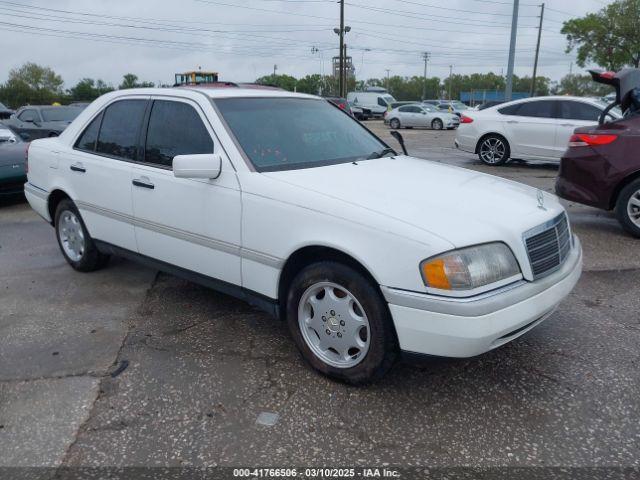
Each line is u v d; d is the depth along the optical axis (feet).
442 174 12.58
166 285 16.31
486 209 10.30
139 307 14.74
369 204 10.09
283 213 10.77
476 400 10.32
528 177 34.71
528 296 9.59
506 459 8.79
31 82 266.77
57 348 12.52
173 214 12.93
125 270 17.63
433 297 9.07
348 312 10.32
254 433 9.48
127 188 14.05
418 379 11.03
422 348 9.37
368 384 10.68
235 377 11.20
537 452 8.93
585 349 12.11
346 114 15.56
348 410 10.07
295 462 8.79
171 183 12.86
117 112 15.02
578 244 12.14
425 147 59.00
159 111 13.82
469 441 9.22
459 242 9.16
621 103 21.16
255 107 13.33
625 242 20.02
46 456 9.02
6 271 17.84
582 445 9.08
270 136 12.65
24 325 13.74
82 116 16.26
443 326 9.04
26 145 30.07
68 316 14.24
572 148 20.74
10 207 28.40
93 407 10.27
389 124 103.14
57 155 16.53
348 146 13.76
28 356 12.17
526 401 10.27
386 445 9.15
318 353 11.00
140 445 9.23
